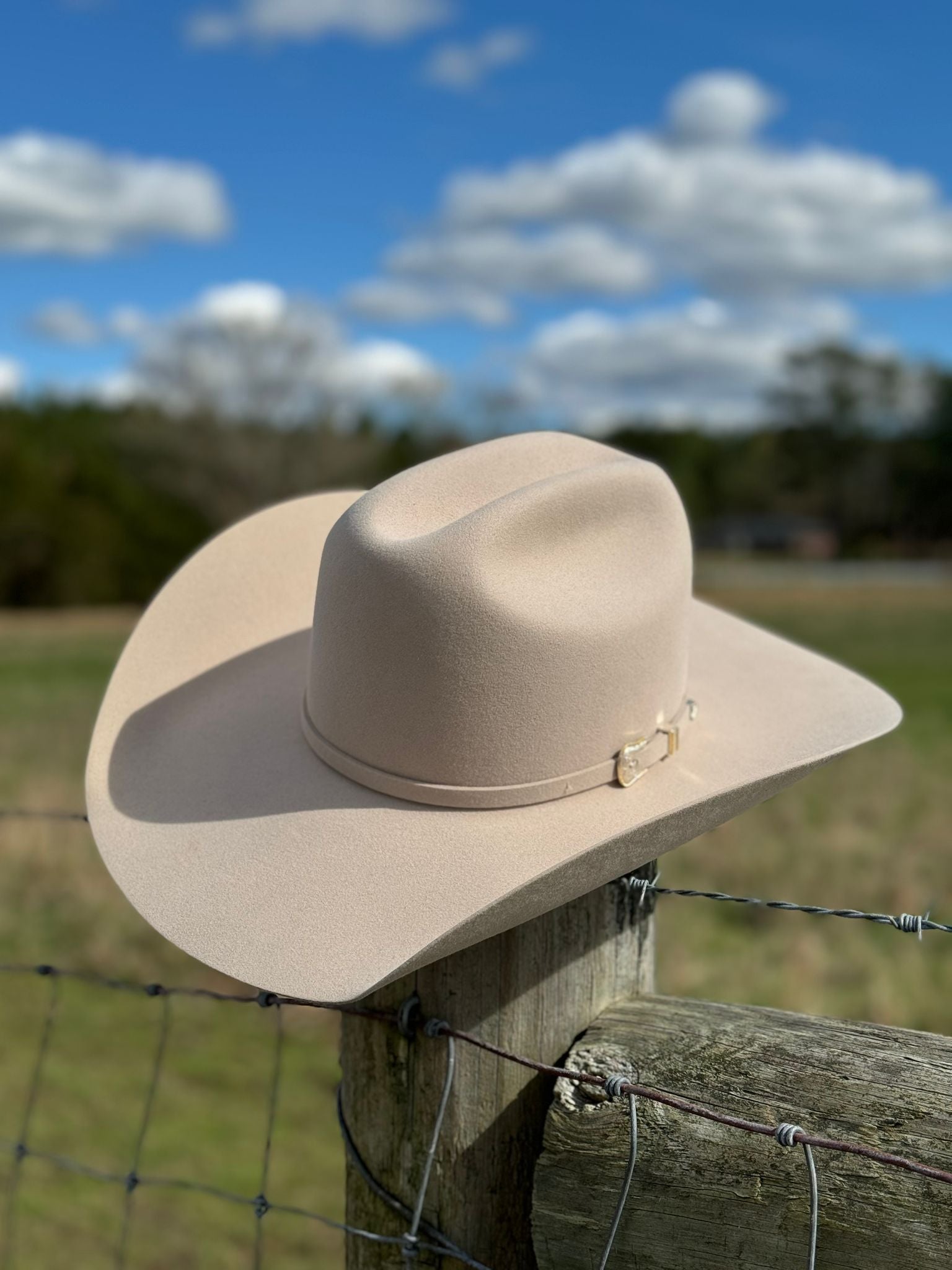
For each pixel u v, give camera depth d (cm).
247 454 4394
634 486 163
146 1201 413
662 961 605
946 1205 117
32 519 4169
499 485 175
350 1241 159
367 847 146
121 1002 577
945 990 569
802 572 5775
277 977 133
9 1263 375
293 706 182
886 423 7669
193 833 161
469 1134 148
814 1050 133
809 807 918
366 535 154
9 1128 461
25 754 1131
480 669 145
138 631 191
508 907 129
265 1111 475
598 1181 138
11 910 682
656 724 157
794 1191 126
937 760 1115
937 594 4525
